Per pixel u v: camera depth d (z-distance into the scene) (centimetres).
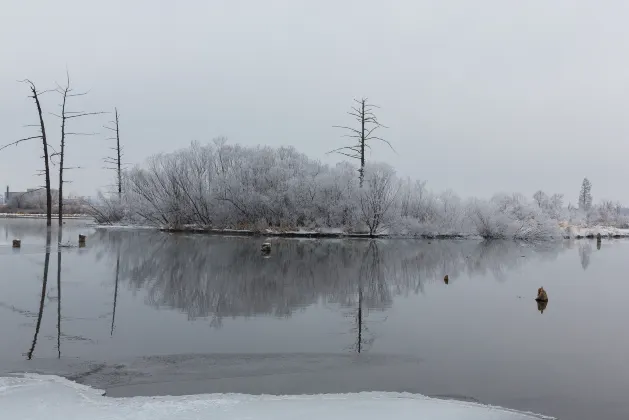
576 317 1418
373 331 1212
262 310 1418
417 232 4400
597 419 738
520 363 991
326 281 1938
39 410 688
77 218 6862
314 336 1152
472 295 1738
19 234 3606
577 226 6719
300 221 4450
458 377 903
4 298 1470
